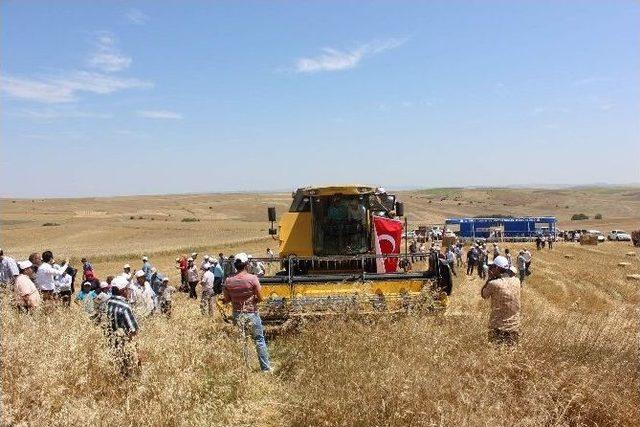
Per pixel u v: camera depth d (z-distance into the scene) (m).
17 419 5.58
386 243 13.35
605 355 7.51
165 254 60.81
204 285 17.89
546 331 8.22
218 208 187.38
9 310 8.77
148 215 162.50
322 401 6.53
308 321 9.94
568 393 6.57
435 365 6.87
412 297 10.61
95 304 9.67
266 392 7.72
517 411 6.07
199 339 8.75
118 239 87.94
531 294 23.20
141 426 5.79
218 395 6.95
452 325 8.66
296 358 8.73
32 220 136.75
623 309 9.84
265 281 11.38
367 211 13.80
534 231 78.56
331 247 13.74
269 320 10.69
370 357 7.27
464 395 6.00
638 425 6.31
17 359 6.42
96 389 6.56
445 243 53.28
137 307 9.74
